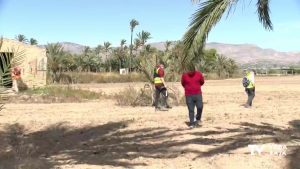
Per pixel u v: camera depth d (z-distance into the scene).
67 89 22.81
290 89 27.98
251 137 10.34
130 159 8.74
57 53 42.75
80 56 68.69
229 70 63.06
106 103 19.80
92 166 8.17
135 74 52.00
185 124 12.66
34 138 11.21
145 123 12.96
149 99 18.75
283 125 12.28
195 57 8.05
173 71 21.70
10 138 11.13
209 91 27.56
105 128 12.27
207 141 10.12
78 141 10.80
